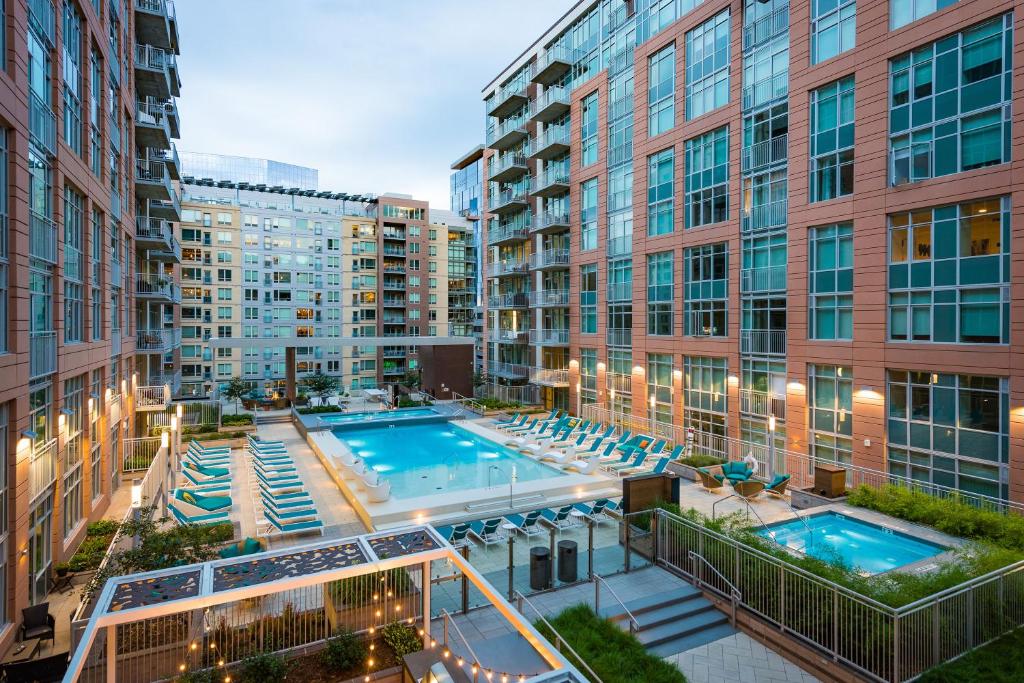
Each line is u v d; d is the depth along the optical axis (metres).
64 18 15.21
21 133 11.32
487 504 18.41
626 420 31.02
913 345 17.95
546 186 36.41
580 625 10.04
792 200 21.77
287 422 35.31
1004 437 15.97
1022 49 15.46
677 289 27.56
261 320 63.22
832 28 20.45
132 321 26.09
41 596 12.45
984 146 16.34
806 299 21.36
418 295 70.06
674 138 27.58
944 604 9.27
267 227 63.75
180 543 10.70
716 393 25.66
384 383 67.31
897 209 18.34
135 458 23.11
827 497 17.86
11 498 10.71
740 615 11.03
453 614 10.97
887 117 18.66
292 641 9.50
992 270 16.19
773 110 22.80
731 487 20.53
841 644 9.34
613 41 32.16
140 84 30.02
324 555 9.38
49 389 13.51
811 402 21.44
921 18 17.66
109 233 19.73
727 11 24.84
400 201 69.00
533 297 39.31
